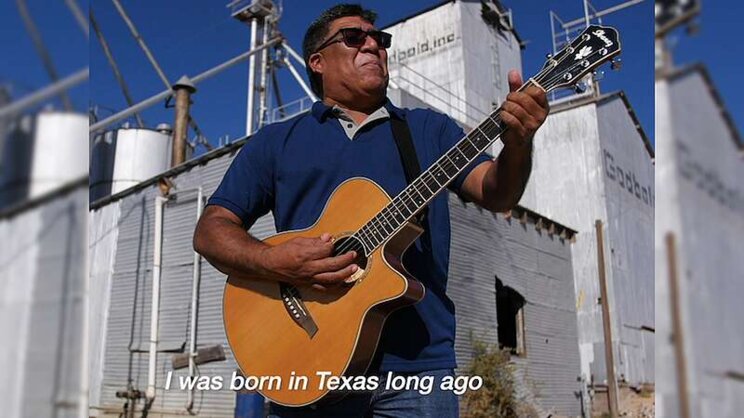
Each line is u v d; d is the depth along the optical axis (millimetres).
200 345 6883
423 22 9062
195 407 6625
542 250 8320
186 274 7281
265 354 1729
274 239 1785
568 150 8320
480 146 1563
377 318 1626
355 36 1945
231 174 1946
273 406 1737
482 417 6906
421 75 8625
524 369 7898
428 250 1722
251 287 1795
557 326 7996
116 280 7777
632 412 6566
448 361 1627
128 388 7160
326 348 1644
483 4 8688
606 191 7914
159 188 7805
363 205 1723
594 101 8148
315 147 1845
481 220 7863
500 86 8242
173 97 9484
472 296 7406
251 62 9680
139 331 7348
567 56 1490
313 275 1617
